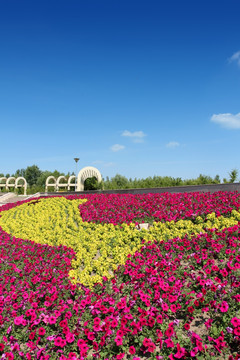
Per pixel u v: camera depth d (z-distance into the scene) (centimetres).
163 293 456
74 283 554
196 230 705
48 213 1480
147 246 643
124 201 1330
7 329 427
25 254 776
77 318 429
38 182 5262
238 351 334
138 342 373
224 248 554
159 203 1132
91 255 703
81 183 2881
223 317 374
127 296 475
